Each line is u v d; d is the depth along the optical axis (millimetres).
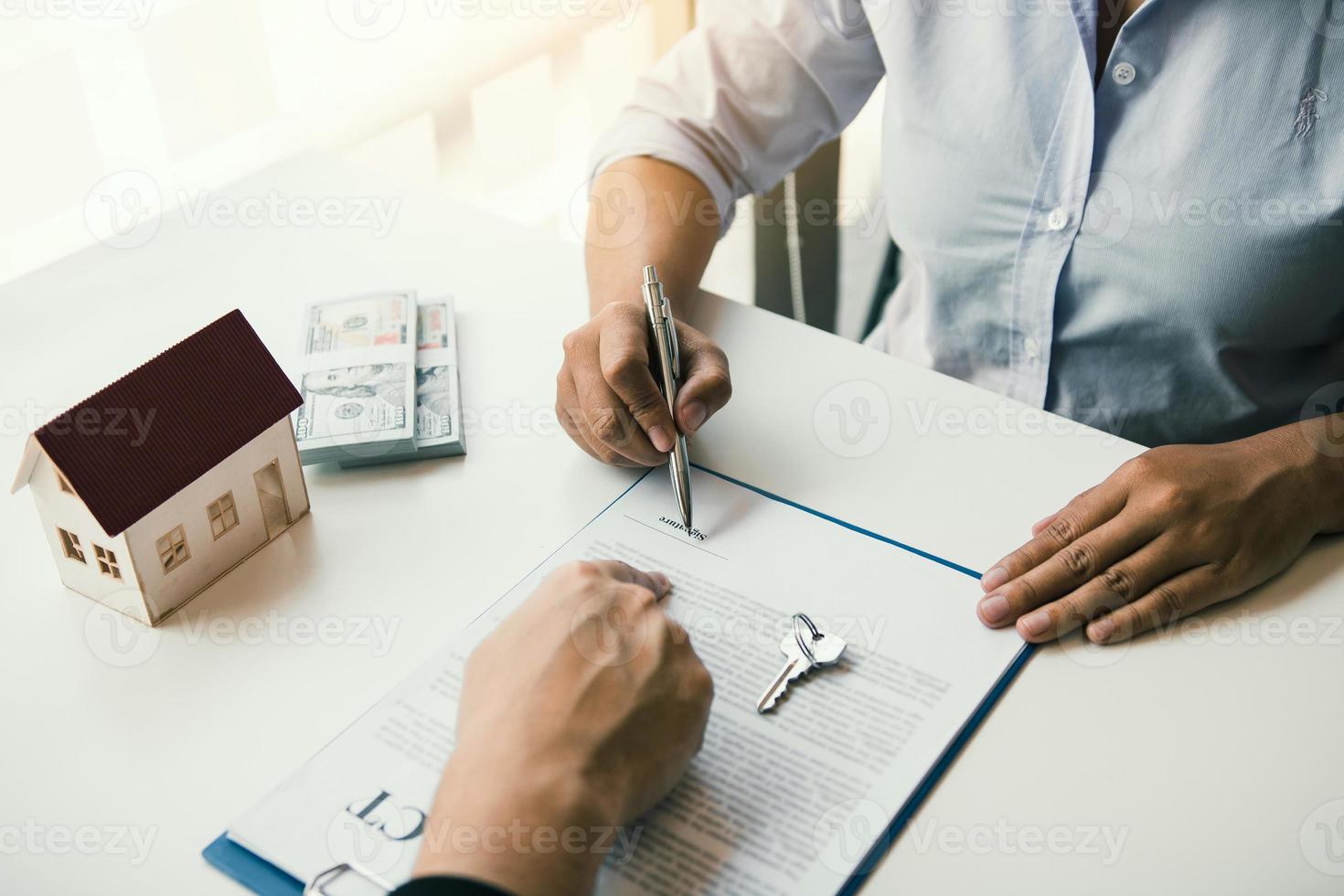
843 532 728
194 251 1013
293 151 1381
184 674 642
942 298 1083
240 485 691
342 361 835
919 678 629
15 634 665
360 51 1407
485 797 521
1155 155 911
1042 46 924
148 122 1216
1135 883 538
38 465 618
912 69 988
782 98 1087
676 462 745
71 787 583
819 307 1942
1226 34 854
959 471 781
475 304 951
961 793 576
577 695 560
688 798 566
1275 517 697
